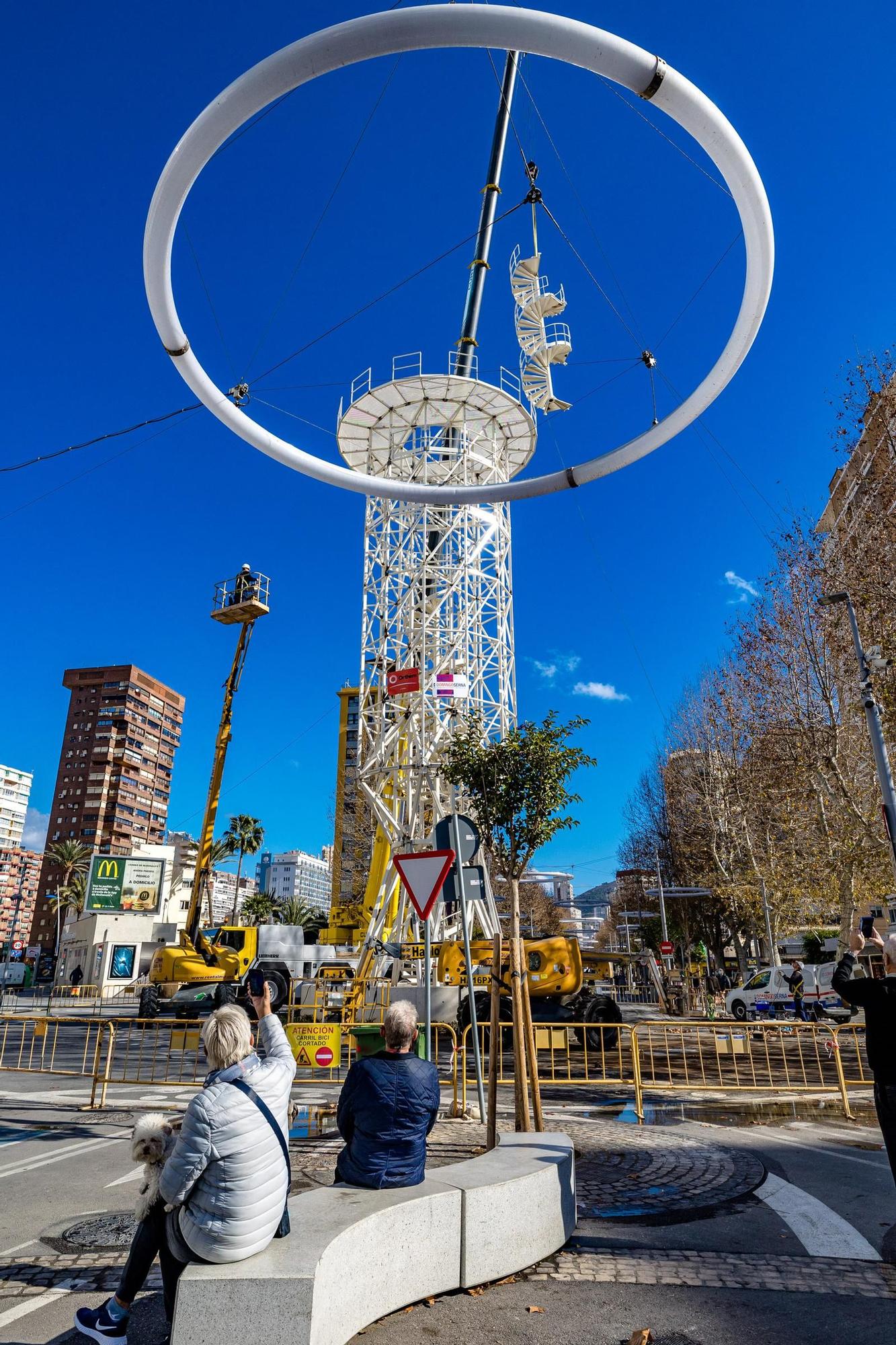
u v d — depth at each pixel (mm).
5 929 157000
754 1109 11203
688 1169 7383
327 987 25406
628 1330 3996
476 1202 4664
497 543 30359
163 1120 4027
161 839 135125
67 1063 16641
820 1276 4711
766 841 33000
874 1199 6387
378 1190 4574
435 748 26516
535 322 31203
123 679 129375
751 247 11258
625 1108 11312
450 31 8805
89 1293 4586
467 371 31531
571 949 19609
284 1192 3742
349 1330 3861
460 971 20078
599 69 9312
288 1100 3898
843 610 22453
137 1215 3885
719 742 35906
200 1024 12281
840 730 23797
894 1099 4469
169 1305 3684
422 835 25922
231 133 9688
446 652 28234
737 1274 4762
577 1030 19859
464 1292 4512
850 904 23969
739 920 43344
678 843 42719
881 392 21031
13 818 169875
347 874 58438
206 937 29219
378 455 29703
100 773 125188
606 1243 5352
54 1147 8562
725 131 9836
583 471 14461
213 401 13680
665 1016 33719
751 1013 27531
